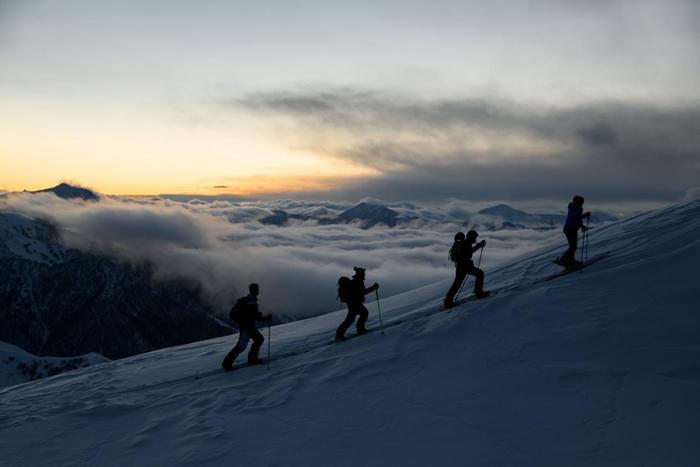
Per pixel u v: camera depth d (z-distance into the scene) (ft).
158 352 62.59
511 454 19.95
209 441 25.70
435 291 58.29
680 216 46.42
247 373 37.99
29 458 27.07
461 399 25.36
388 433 23.61
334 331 48.57
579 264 40.04
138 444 27.12
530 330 30.99
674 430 19.03
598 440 19.57
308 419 26.66
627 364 24.75
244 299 40.83
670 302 29.81
